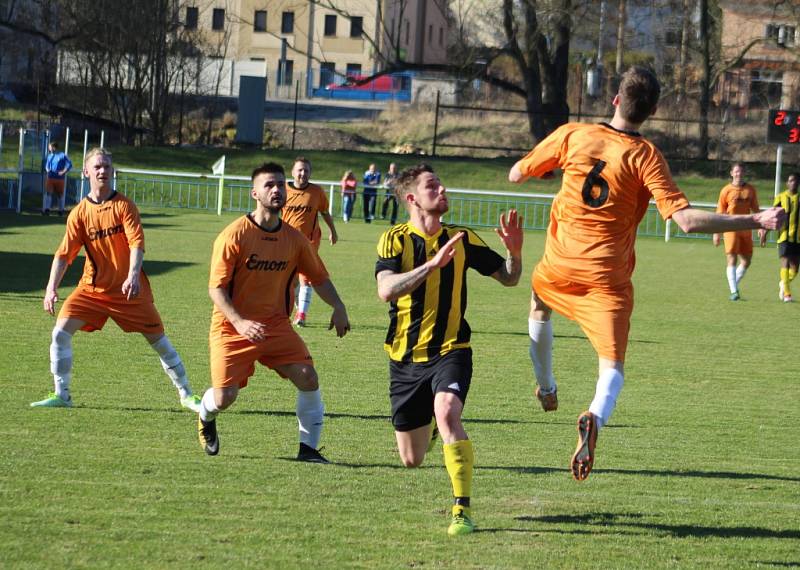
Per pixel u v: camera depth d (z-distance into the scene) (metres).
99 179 17.58
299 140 103.25
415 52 159.38
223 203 80.81
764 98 112.88
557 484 13.94
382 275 12.09
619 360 12.58
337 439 16.33
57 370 17.73
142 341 25.19
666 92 104.25
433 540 11.16
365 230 68.25
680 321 33.50
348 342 26.64
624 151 12.70
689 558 10.79
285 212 27.31
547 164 13.36
